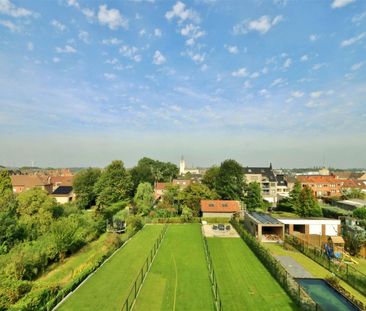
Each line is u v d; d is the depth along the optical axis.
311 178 103.38
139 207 60.19
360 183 98.88
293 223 43.94
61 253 30.50
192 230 46.91
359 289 22.17
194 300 20.28
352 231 38.53
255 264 28.58
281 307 19.09
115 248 33.91
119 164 73.00
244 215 52.31
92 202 79.12
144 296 20.95
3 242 31.08
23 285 20.08
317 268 27.45
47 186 86.06
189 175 136.88
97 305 19.52
